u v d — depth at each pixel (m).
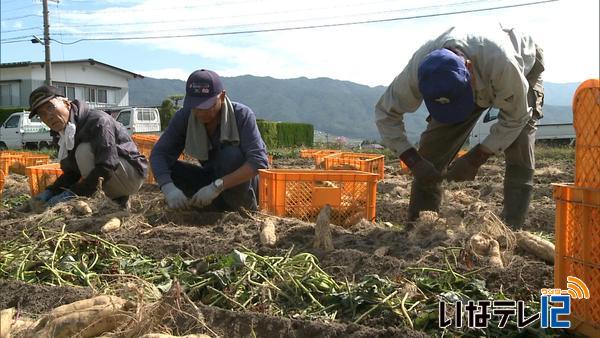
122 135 5.56
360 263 3.45
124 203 5.61
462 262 3.39
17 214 5.23
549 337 2.45
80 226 4.40
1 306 2.90
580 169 2.49
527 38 4.19
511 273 3.15
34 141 23.22
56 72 33.78
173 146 5.05
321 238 3.80
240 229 4.28
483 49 3.68
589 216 2.43
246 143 4.84
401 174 12.00
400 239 4.04
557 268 2.60
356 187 4.86
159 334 2.24
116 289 3.04
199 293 3.11
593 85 2.39
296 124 30.44
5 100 33.44
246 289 3.12
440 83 3.37
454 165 4.13
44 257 3.64
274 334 2.57
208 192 4.65
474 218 3.92
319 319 2.71
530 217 5.54
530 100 4.31
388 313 2.72
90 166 5.29
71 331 2.36
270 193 4.85
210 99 4.60
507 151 4.39
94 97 36.62
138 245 3.96
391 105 4.08
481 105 4.01
